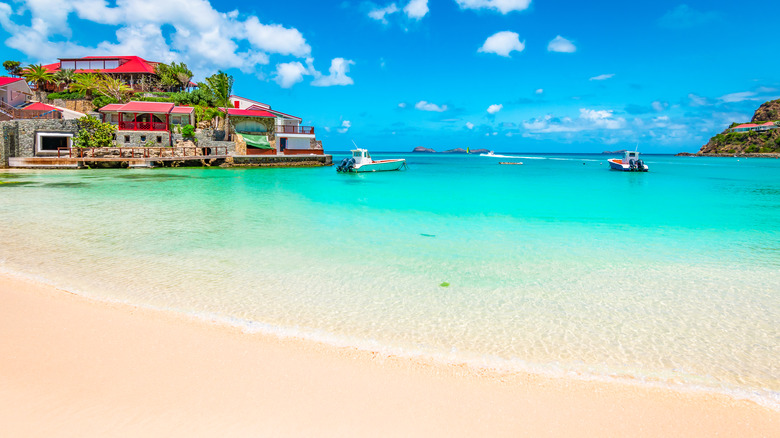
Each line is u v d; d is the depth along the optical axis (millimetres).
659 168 68875
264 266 8609
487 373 4426
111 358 4438
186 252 9656
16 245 9961
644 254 10070
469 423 3508
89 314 5742
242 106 61406
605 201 22188
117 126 44281
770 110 165000
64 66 62219
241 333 5273
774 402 3980
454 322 5891
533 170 61781
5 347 4605
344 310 6273
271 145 53906
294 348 4883
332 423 3441
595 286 7594
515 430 3426
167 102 52094
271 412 3562
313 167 51594
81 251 9562
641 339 5406
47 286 6988
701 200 22859
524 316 6145
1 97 48125
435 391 4016
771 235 12672
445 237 11930
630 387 4203
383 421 3494
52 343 4758
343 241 11148
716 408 3857
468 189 29156
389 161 49750
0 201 17812
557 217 16219
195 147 45969
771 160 116312
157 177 32531
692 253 10211
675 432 3475
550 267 8828
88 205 17031
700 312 6371
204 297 6684
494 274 8281
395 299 6801
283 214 15734
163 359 4461
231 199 20188
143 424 3340
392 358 4719
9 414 3410
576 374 4457
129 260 8867
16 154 38625
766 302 6812
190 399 3707
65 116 44156
